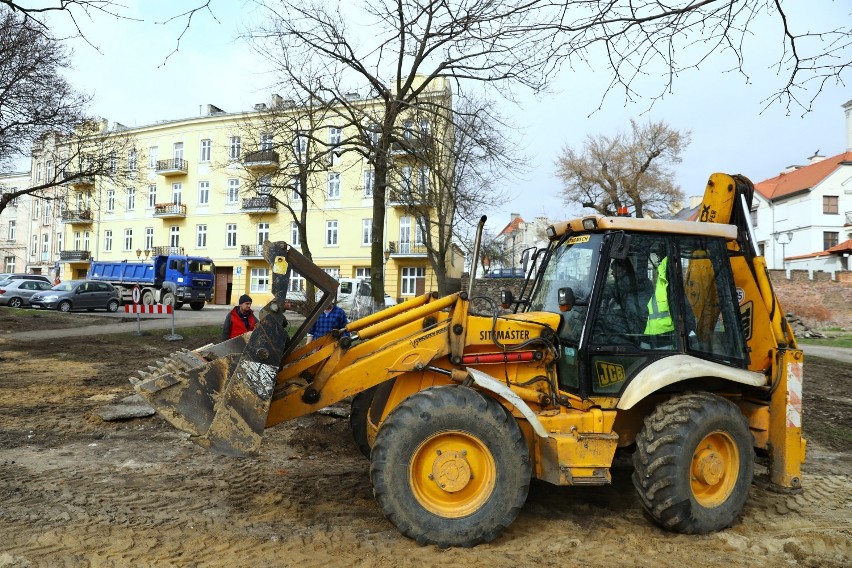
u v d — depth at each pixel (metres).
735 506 4.42
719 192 5.22
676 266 4.70
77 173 21.41
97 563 3.64
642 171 37.97
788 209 45.00
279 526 4.34
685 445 4.24
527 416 4.12
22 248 54.12
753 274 5.03
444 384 4.59
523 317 4.78
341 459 6.16
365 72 12.05
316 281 4.43
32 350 14.38
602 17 4.16
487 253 29.69
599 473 4.21
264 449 6.47
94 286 27.70
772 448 4.80
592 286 4.56
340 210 38.91
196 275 31.70
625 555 3.98
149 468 5.69
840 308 29.69
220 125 42.16
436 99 15.31
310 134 14.08
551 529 4.43
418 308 4.64
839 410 9.59
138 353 14.27
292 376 4.46
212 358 4.69
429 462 4.12
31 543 3.89
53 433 6.93
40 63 17.53
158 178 44.31
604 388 4.48
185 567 3.62
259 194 18.36
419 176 21.42
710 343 4.73
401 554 3.89
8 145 18.28
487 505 4.04
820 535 4.24
